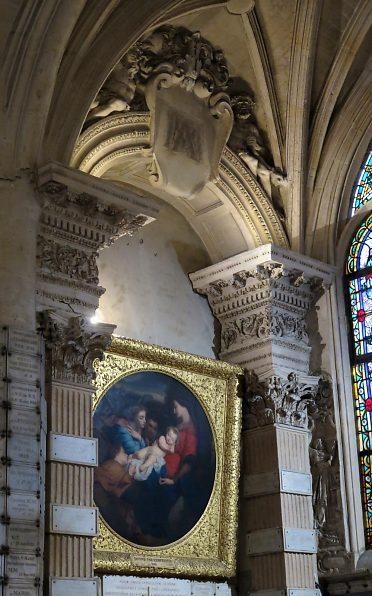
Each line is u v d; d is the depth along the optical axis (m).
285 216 17.61
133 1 14.89
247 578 16.16
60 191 13.77
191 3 15.87
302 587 15.80
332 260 17.80
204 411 16.31
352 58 17.12
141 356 15.51
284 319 17.14
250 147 17.39
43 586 12.68
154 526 15.09
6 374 12.81
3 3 13.64
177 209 17.59
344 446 16.91
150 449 15.35
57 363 13.66
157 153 15.95
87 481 13.55
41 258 13.84
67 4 13.63
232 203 17.16
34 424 12.88
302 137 17.38
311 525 16.36
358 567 16.12
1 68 13.66
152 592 14.80
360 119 17.88
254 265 16.72
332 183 17.92
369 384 17.25
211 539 15.88
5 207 13.48
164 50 16.09
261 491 16.30
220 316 17.48
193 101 16.48
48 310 13.68
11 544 12.18
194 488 15.81
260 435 16.62
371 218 17.94
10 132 13.62
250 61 17.09
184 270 17.39
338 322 17.52
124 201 14.34
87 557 13.23
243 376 16.98
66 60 14.27
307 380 17.06
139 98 15.93
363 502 16.75
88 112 14.94
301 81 17.08
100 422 14.84
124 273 16.38
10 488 12.38
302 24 16.59
